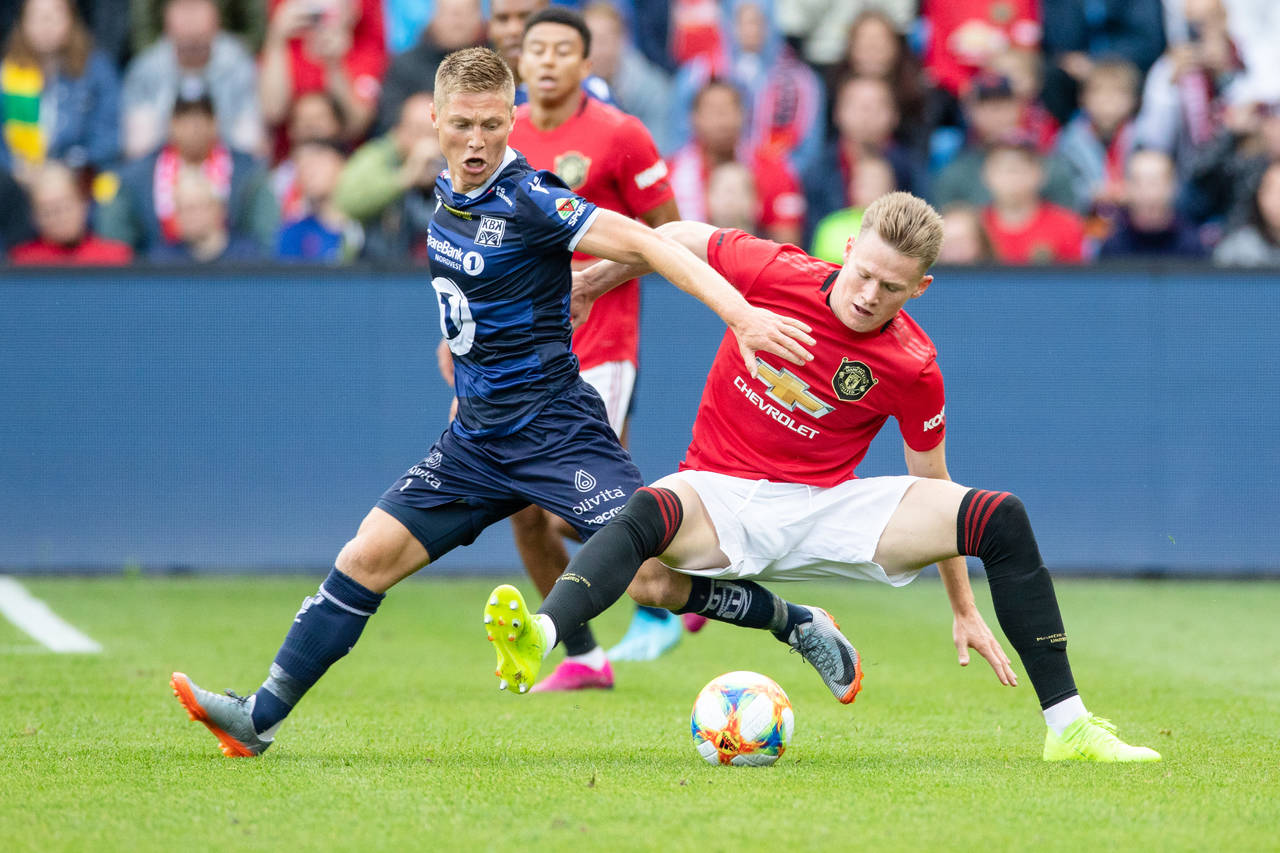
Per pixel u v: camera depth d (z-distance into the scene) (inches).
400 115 1553.9
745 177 1521.9
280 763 582.6
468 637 1087.0
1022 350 1418.6
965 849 436.1
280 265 1411.2
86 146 1654.8
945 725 713.0
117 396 1413.6
